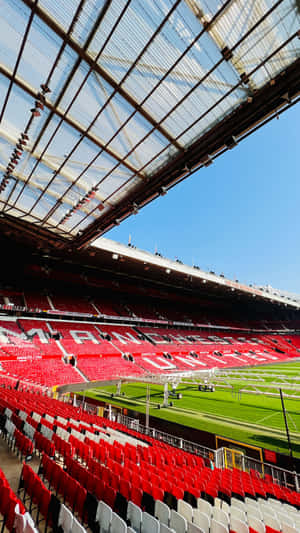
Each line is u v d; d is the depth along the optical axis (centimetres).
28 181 1091
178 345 3497
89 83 707
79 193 1137
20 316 2584
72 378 1891
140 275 3266
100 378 2025
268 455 891
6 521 307
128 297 3956
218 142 748
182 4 537
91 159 953
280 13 520
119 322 3509
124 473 541
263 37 557
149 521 344
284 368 3316
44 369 1889
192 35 583
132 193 1066
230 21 549
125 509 377
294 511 607
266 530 455
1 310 2492
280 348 4781
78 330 2778
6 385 1344
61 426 757
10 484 430
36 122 827
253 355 4091
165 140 830
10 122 841
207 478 676
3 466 490
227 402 1811
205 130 771
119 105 754
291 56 564
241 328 5025
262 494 675
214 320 4866
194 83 671
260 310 6044
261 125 677
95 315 3041
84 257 2577
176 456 814
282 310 6278
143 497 423
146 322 3675
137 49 627
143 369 2491
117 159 933
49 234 1517
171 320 3984
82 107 773
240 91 654
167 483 521
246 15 537
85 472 453
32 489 383
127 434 1024
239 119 674
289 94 586
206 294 4347
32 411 803
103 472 506
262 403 1792
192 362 3105
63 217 1316
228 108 701
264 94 611
